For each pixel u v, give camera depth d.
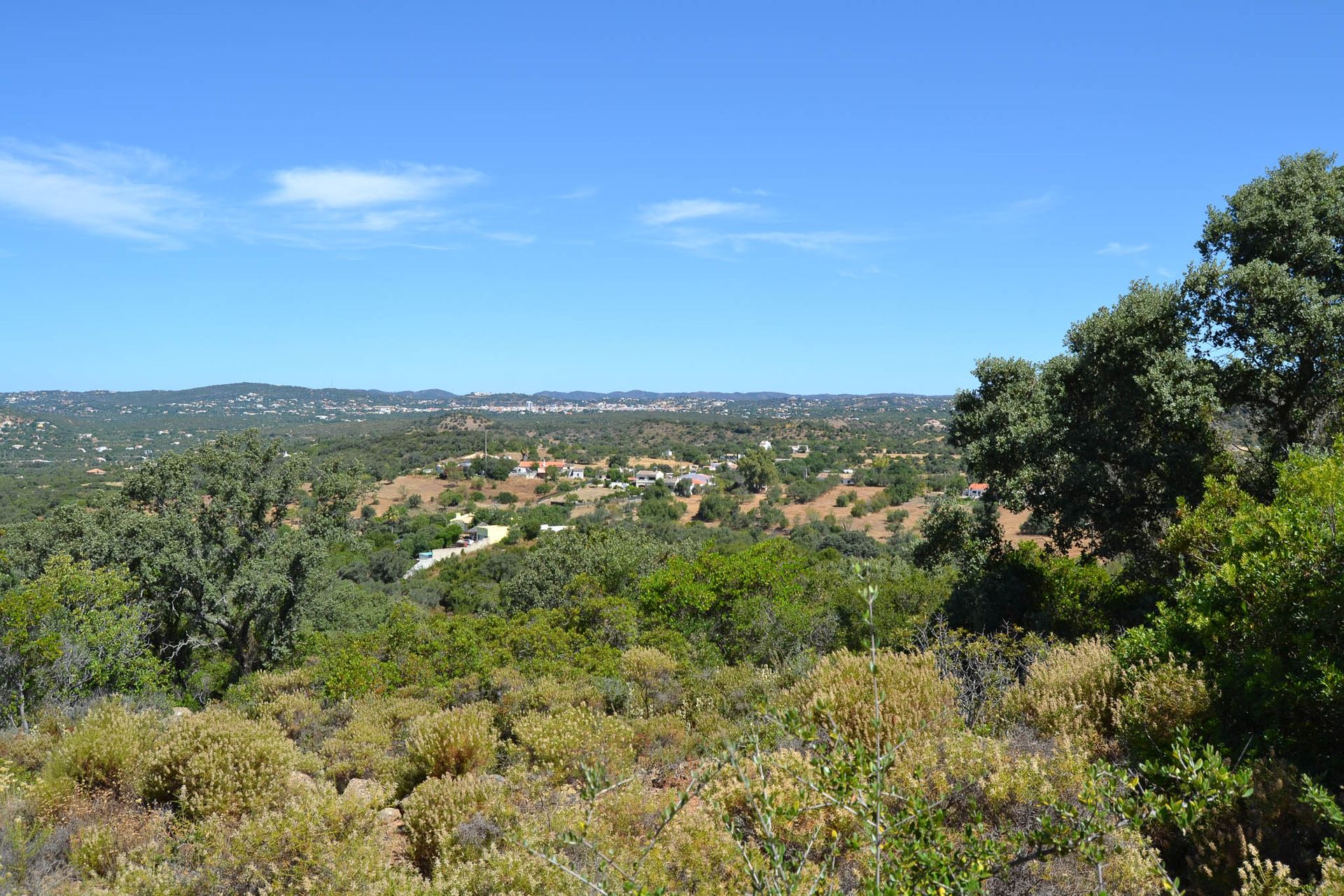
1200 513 8.00
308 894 4.13
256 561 20.34
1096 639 8.20
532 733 6.62
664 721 7.09
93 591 12.78
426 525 75.06
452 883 4.14
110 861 4.68
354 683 10.26
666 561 21.48
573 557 26.00
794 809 3.03
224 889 4.34
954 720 5.38
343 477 22.23
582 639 12.21
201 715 6.52
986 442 13.28
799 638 11.62
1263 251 11.59
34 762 6.51
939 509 14.56
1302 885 3.28
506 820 4.78
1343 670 4.58
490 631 13.01
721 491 94.12
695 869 4.01
